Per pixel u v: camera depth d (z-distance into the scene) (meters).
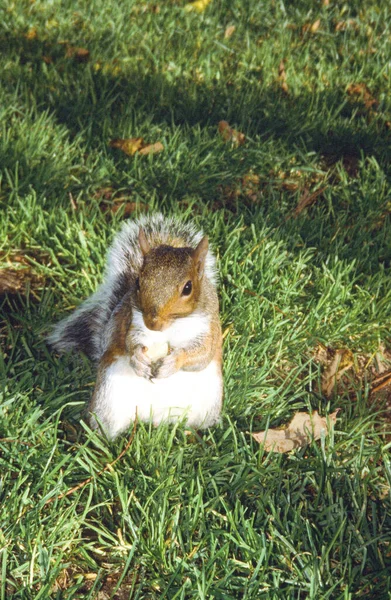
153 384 1.41
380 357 1.59
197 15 2.25
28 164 1.76
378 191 1.80
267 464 1.42
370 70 2.09
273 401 1.50
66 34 2.09
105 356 1.41
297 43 2.19
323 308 1.61
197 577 1.30
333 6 2.40
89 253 1.65
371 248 1.72
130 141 1.82
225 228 1.69
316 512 1.38
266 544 1.34
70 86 1.96
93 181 1.76
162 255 1.35
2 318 1.57
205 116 1.93
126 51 2.06
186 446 1.43
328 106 1.99
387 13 2.34
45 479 1.37
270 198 1.79
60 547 1.34
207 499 1.39
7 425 1.41
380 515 1.39
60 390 1.48
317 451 1.42
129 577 1.33
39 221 1.67
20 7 2.14
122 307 1.41
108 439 1.42
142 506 1.37
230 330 1.57
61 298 1.61
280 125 1.93
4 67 1.97
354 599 1.31
